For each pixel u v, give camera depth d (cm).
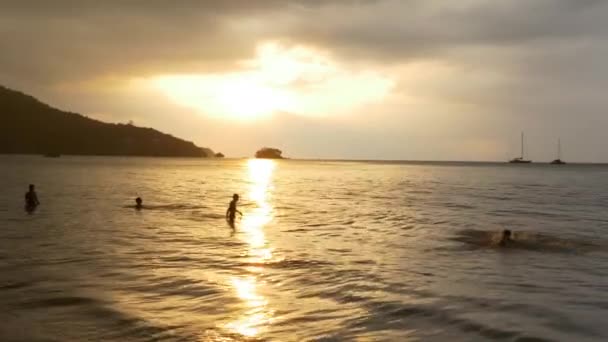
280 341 1038
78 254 1977
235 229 2856
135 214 3519
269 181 9781
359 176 12912
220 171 14738
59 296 1348
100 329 1095
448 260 1989
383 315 1228
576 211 4138
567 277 1698
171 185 7356
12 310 1223
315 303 1330
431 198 5600
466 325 1156
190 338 1048
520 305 1332
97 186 6562
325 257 2016
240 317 1197
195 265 1808
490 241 2480
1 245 2153
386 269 1791
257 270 1741
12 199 4406
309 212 3959
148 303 1302
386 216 3678
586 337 1083
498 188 7856
